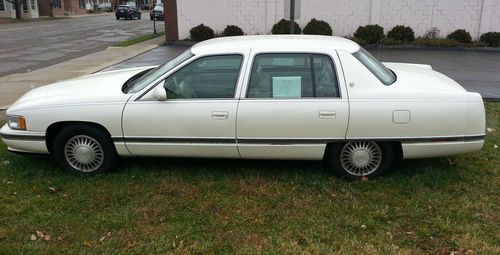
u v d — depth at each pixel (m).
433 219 3.89
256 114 4.40
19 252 3.45
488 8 20.27
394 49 19.48
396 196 4.31
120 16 51.53
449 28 20.80
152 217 3.96
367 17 21.03
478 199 4.26
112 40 24.05
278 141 4.46
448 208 4.09
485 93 9.27
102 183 4.63
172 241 3.59
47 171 4.95
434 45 19.78
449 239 3.60
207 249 3.48
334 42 4.70
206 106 4.45
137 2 99.38
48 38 25.25
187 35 21.67
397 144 4.50
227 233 3.71
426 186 4.53
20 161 5.25
